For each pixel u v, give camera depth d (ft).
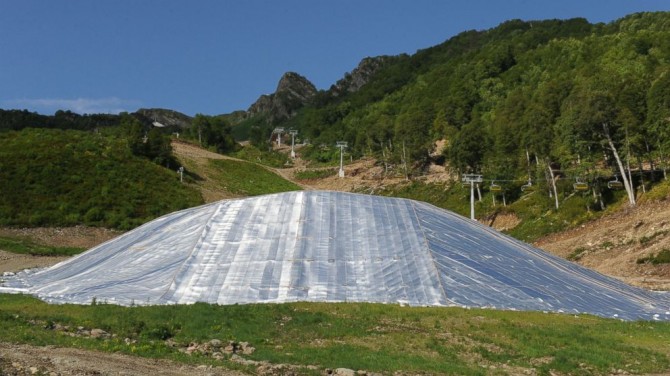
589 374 68.74
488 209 271.49
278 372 62.59
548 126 260.01
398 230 119.14
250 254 111.55
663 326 93.30
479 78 485.15
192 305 94.27
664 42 392.68
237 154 461.78
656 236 183.01
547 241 219.41
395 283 103.19
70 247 201.46
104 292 103.76
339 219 122.21
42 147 278.26
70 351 63.93
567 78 353.31
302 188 370.12
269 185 360.48
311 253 110.83
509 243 127.65
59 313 89.30
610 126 223.51
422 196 324.39
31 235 210.59
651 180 222.28
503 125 303.68
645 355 76.89
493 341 79.92
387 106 549.54
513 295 102.68
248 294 100.58
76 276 117.29
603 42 442.50
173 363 63.00
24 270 149.28
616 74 321.73
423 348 75.72
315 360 68.39
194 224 125.59
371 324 85.46
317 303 95.81
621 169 214.69
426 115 421.59
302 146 568.82
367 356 70.69
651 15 540.52
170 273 107.45
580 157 234.38
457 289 101.96
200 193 293.23
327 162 458.09
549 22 640.99
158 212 250.78
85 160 275.59
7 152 269.64
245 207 128.06
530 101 335.26
